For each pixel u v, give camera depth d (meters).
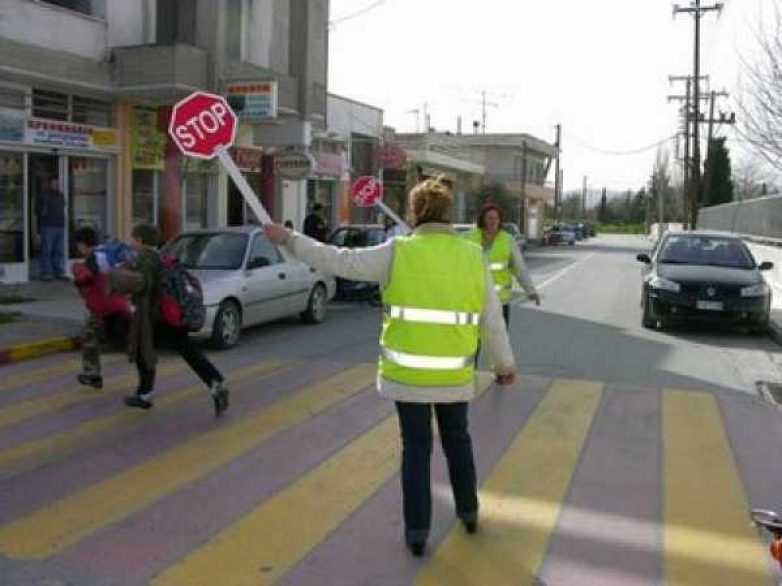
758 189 56.47
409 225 4.81
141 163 19.52
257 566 4.48
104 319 8.53
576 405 8.46
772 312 16.22
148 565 4.46
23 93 16.58
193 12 19.25
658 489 5.92
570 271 30.97
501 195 58.62
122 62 18.06
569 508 5.48
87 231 8.49
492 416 7.92
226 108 6.73
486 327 4.75
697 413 8.30
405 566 4.52
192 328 7.53
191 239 12.90
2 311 13.10
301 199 27.61
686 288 13.83
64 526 4.98
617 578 4.45
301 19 23.12
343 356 11.00
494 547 4.80
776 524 3.85
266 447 6.67
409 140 49.81
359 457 6.45
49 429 7.10
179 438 6.89
